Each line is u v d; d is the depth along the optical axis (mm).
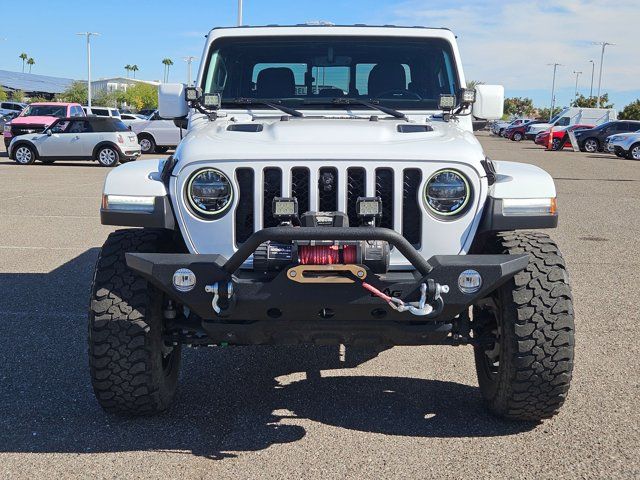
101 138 23641
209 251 3861
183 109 5254
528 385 3826
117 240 4082
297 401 4523
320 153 3797
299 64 5250
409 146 3889
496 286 3594
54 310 6594
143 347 3873
